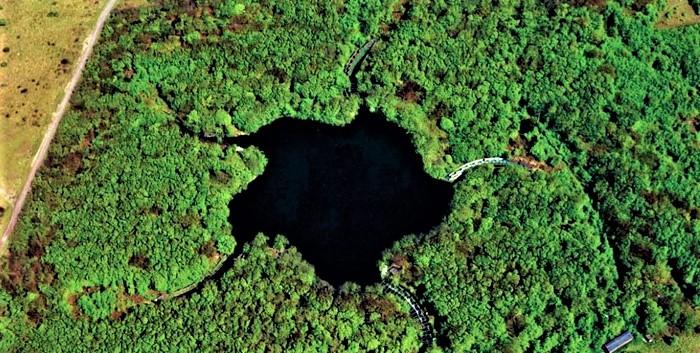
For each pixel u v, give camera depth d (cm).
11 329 10738
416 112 11250
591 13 11394
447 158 11031
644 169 10600
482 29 11394
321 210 11181
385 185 11212
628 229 10381
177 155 11200
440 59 11319
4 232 11238
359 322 10338
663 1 11412
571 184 10744
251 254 10738
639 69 11069
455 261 10450
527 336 10088
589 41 11269
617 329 10088
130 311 10675
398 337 10244
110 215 11006
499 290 10238
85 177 11200
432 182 11125
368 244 10975
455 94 11194
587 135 10869
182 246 10831
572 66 11125
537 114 11069
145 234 10894
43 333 10644
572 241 10369
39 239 11044
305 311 10412
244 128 11425
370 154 11362
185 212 10975
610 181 10644
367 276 10794
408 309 10444
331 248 11000
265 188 11306
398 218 11056
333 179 11294
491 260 10388
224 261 10950
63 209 11125
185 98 11425
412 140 11194
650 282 10188
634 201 10488
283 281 10600
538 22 11431
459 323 10200
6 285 10956
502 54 11281
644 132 10819
